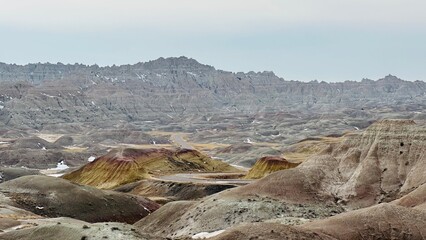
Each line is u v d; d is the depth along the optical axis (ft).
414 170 343.67
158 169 600.39
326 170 357.61
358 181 342.85
